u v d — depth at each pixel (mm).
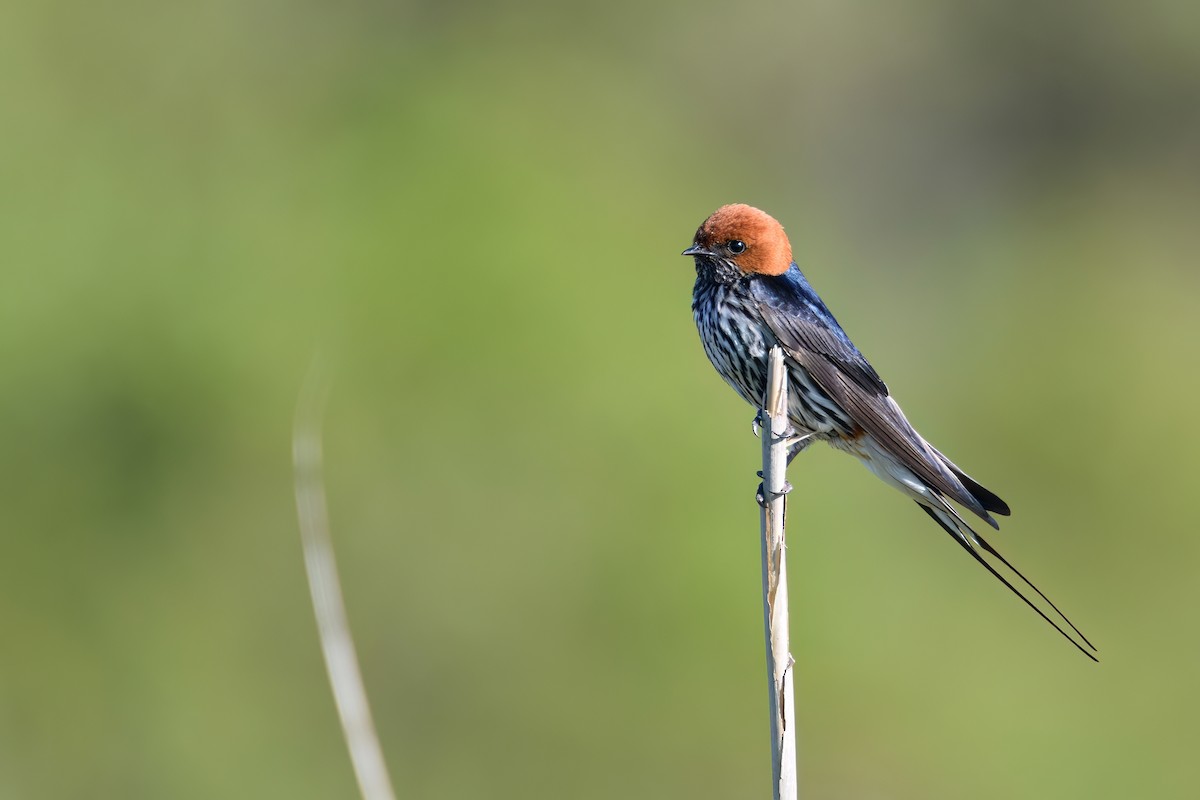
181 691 13180
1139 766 15453
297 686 13359
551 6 21562
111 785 13180
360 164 15617
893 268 29016
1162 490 19359
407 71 17172
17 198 14578
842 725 14188
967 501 8766
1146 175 31828
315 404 13555
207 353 13938
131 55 16422
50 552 13445
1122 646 17141
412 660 13555
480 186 15406
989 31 31172
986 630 16031
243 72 17141
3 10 15672
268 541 13602
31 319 13945
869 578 15156
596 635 13602
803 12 29156
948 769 14383
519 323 14484
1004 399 21469
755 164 29078
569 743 13422
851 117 29781
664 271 16016
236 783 12969
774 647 6555
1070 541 19047
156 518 13656
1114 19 31922
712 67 27938
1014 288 26781
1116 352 21641
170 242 14688
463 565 13797
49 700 13180
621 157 17984
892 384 24156
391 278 14594
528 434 14148
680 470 14219
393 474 13836
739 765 13500
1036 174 31234
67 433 13734
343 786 13109
